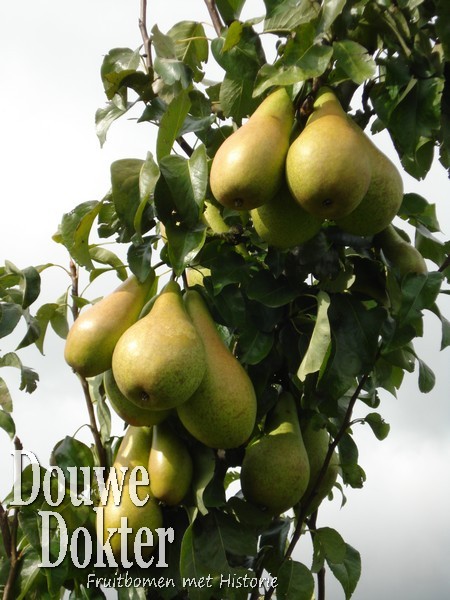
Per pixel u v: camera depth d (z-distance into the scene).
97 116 1.44
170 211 1.33
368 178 1.25
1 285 1.59
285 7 1.34
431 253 1.51
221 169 1.26
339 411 1.53
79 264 1.42
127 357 1.27
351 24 1.35
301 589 1.40
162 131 1.35
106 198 1.47
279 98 1.30
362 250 1.40
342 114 1.29
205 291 1.39
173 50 1.42
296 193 1.25
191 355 1.27
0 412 1.47
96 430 1.46
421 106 1.35
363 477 1.54
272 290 1.38
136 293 1.36
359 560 1.47
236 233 1.42
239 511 1.37
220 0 1.43
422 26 1.39
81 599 1.39
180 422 1.37
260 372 1.40
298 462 1.38
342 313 1.39
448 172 1.44
